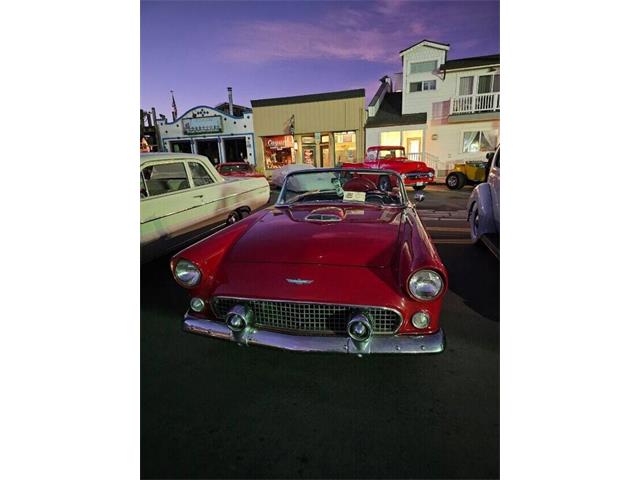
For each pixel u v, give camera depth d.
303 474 1.35
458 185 10.66
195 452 1.45
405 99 14.21
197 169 3.94
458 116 13.50
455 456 1.41
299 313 1.76
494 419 1.58
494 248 3.49
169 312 2.70
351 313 1.69
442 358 2.04
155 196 3.32
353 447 1.46
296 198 2.99
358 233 2.07
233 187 4.41
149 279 3.38
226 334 1.83
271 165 16.70
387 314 1.72
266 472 1.36
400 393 1.76
